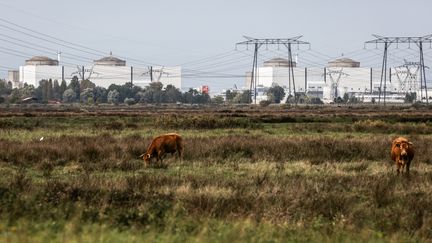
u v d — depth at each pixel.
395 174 103.75
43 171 104.38
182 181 89.19
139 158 125.94
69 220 59.03
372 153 133.88
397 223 65.81
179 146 122.94
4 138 173.12
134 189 79.50
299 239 56.81
